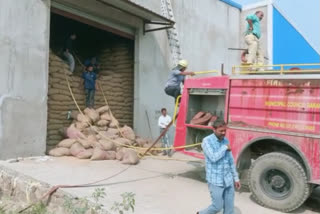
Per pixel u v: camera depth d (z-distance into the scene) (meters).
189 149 6.31
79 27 11.61
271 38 15.05
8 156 6.84
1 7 6.73
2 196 5.79
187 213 4.21
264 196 4.87
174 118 7.18
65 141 7.92
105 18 9.55
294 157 4.82
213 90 5.88
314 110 4.60
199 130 6.39
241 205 4.93
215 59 14.41
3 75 6.78
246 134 5.28
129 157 7.55
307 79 4.71
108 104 9.96
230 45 15.51
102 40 11.62
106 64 11.26
